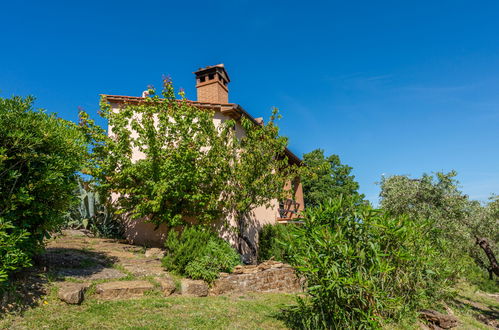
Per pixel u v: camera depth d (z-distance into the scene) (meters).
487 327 9.20
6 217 5.57
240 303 7.35
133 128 11.69
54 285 6.17
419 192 13.27
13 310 5.06
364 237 5.65
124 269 8.17
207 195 11.51
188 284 7.66
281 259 11.93
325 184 31.12
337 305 5.21
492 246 12.91
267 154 11.94
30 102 6.18
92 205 13.48
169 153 11.53
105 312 5.58
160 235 12.68
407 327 6.20
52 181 6.18
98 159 11.96
